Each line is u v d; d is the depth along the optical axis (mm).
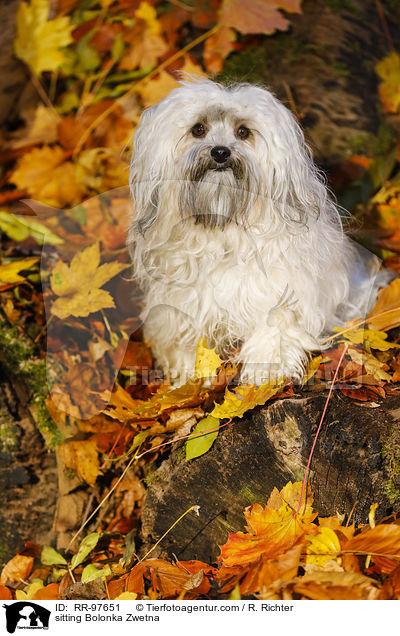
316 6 3611
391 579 1673
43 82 3617
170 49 3602
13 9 3646
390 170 3396
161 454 2182
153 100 3615
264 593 1661
